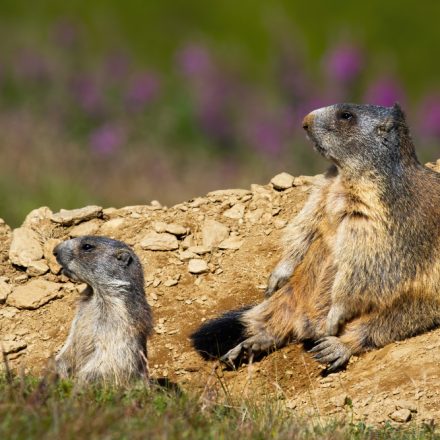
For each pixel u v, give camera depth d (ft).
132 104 88.43
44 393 29.22
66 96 88.02
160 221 47.03
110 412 28.04
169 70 120.26
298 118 88.28
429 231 39.55
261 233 46.29
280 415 32.48
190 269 44.60
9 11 132.57
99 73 96.53
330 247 40.63
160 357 40.88
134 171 74.33
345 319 39.91
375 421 34.63
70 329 38.70
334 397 36.50
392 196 39.60
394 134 40.24
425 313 39.52
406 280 39.27
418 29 141.49
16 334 41.83
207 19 142.61
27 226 46.96
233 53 123.03
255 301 43.29
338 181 40.81
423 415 34.58
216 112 87.35
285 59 98.22
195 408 30.55
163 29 136.36
